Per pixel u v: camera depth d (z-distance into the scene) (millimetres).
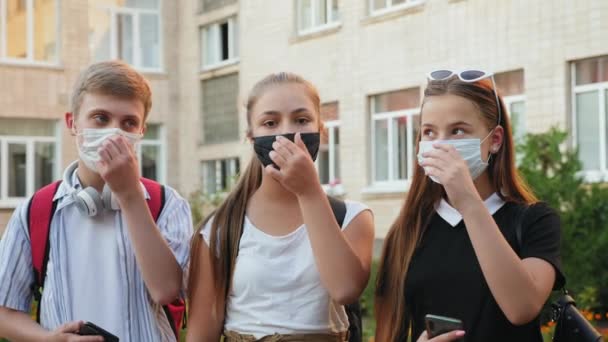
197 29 24016
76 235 3438
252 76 21625
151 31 24453
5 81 22250
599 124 13922
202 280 3490
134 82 3383
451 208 3307
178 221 3521
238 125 22484
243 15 21953
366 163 18391
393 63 17688
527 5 14891
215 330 3475
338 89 19062
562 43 14297
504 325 3109
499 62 15391
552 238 3145
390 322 3377
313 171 3129
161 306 3479
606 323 9992
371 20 18172
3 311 3396
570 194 10055
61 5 23000
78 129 3395
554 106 14398
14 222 3461
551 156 10320
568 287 9984
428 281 3236
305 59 19938
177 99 24594
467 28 16016
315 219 3125
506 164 3334
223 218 3455
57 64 22938
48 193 3484
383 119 18219
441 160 3025
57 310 3371
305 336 3291
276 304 3314
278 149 3123
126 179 3223
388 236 3482
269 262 3336
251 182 3502
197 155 23891
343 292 3125
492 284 2930
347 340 3520
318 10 19875
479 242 2932
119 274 3402
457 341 2904
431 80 3322
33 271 3441
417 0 17219
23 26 22719
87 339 3105
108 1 23812
